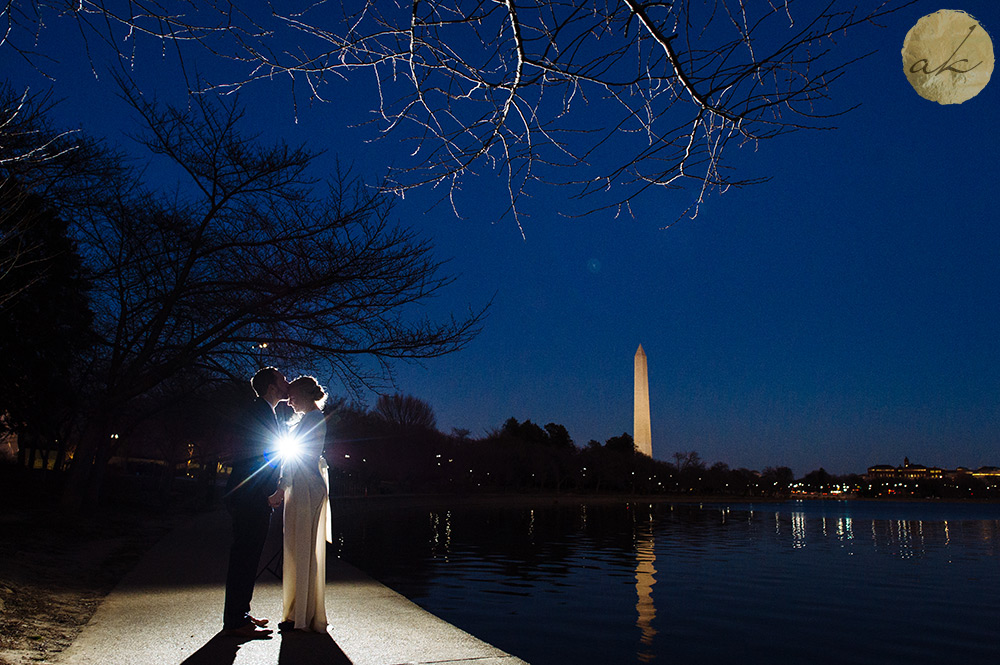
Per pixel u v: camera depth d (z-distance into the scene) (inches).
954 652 454.6
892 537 1713.8
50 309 697.6
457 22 97.5
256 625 229.0
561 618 514.6
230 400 919.0
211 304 700.7
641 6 89.9
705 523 2267.5
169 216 718.5
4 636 211.9
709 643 452.4
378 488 3400.6
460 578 731.4
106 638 215.9
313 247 654.5
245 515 225.0
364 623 238.7
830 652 444.8
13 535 525.3
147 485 1803.6
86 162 577.6
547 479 5187.0
